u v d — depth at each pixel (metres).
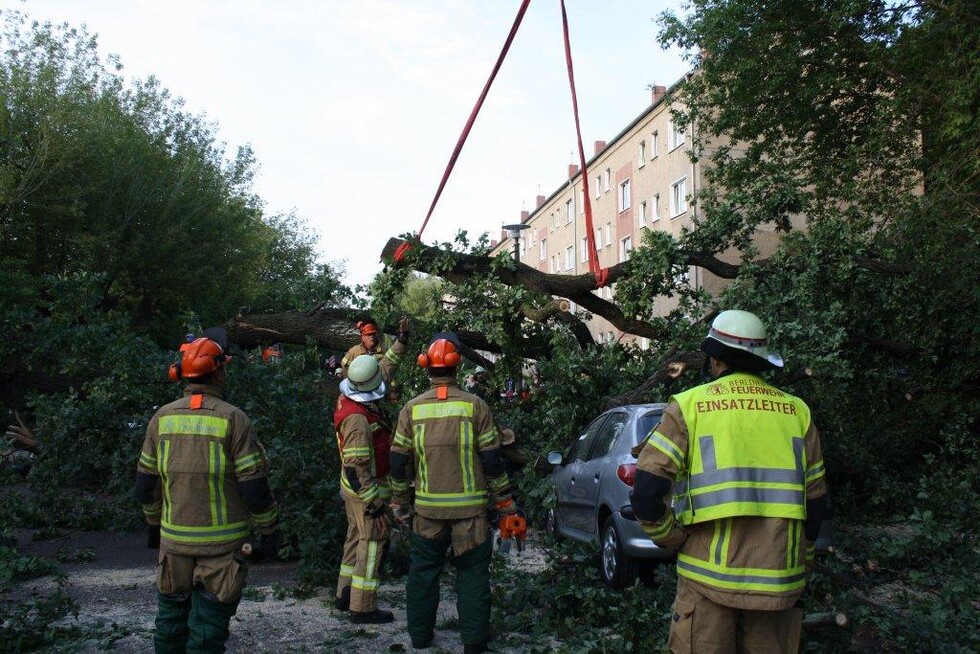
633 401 8.16
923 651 4.52
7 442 8.95
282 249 42.69
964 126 12.84
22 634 4.89
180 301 26.41
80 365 9.72
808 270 9.14
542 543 6.29
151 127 26.77
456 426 4.77
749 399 2.85
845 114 17.56
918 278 10.32
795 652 2.79
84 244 22.69
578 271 45.31
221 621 3.81
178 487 3.77
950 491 8.44
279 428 7.66
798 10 16.17
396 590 6.39
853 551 6.93
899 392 10.81
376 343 7.78
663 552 5.77
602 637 4.69
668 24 17.88
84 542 8.35
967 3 13.00
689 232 9.70
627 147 37.50
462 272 9.31
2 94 21.98
